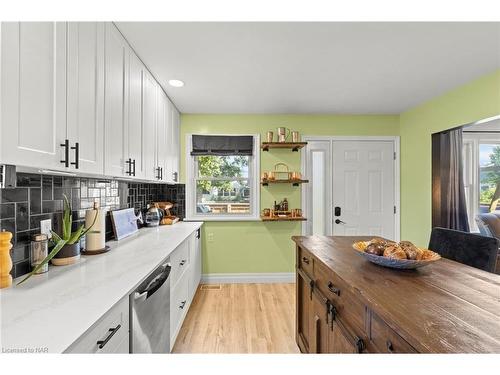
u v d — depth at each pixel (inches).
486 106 92.9
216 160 144.5
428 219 122.3
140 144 80.7
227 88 104.7
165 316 66.6
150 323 55.9
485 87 93.4
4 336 30.6
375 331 37.8
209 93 110.0
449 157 118.1
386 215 144.0
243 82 98.8
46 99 41.8
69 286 45.7
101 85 58.2
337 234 143.1
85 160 52.2
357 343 41.9
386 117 143.5
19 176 51.6
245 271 140.0
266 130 141.4
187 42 71.8
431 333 28.2
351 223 143.8
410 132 134.6
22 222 52.1
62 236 61.7
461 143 118.6
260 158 141.2
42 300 40.1
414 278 45.3
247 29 66.0
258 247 140.6
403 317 31.8
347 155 143.6
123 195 99.7
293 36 69.1
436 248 70.0
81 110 50.9
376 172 143.9
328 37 69.7
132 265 58.0
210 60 82.0
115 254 67.7
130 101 73.3
